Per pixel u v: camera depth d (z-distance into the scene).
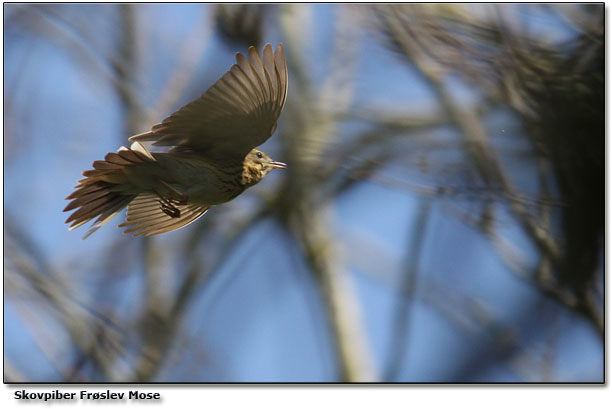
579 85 10.41
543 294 12.11
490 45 10.95
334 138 13.84
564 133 10.43
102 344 13.64
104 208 8.77
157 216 9.69
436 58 11.50
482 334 13.37
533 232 10.92
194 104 8.18
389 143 12.73
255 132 8.56
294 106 14.55
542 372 12.34
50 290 13.78
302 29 15.94
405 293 14.06
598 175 10.48
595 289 11.14
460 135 11.62
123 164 8.47
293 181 15.14
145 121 15.59
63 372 13.16
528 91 10.55
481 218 11.69
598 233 10.57
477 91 11.41
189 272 16.12
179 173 8.72
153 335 14.95
